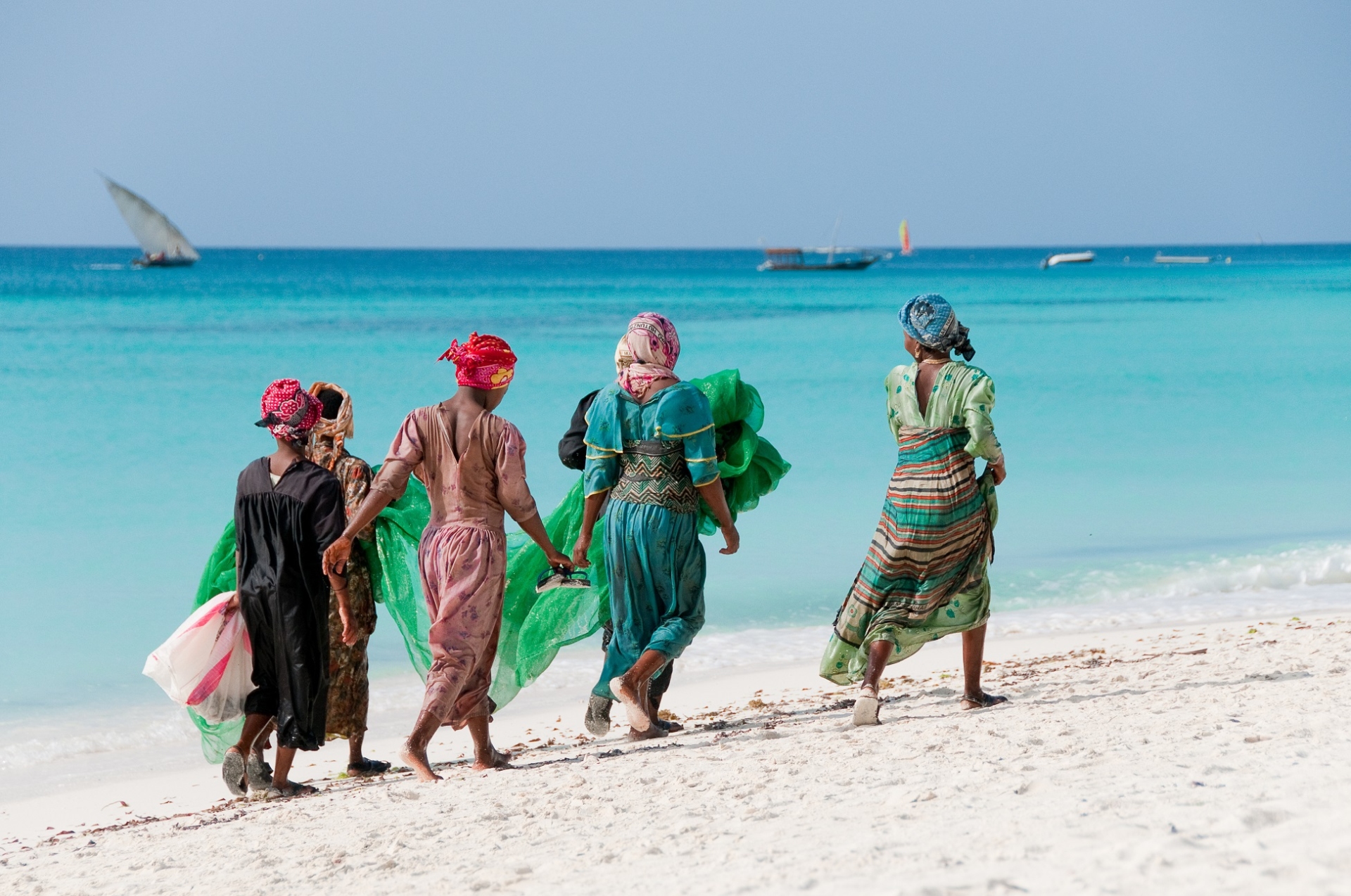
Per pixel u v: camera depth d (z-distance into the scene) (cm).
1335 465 4628
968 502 1380
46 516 3853
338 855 1046
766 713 1784
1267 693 1348
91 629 2709
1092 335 10969
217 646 1366
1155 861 735
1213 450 5009
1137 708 1346
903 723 1425
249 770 1408
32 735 2030
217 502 4078
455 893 891
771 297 19775
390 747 1892
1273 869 695
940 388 1370
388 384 7388
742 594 2927
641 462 1514
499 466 1378
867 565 1434
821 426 5697
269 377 7712
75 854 1238
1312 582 2867
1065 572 3045
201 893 981
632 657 1554
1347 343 9825
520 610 1661
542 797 1198
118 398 6662
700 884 825
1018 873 750
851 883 775
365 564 1481
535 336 11294
